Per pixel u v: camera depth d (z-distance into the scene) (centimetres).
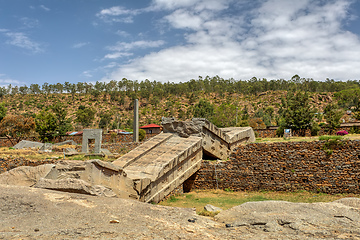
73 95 18375
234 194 1956
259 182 2023
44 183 1121
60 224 741
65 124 5716
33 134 5975
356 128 3506
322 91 17762
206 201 1717
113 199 1020
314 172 1894
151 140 2123
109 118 13188
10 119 5475
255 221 816
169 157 1802
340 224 761
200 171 2159
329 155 1866
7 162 2106
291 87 17488
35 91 19912
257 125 6550
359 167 1781
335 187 1827
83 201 948
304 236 680
